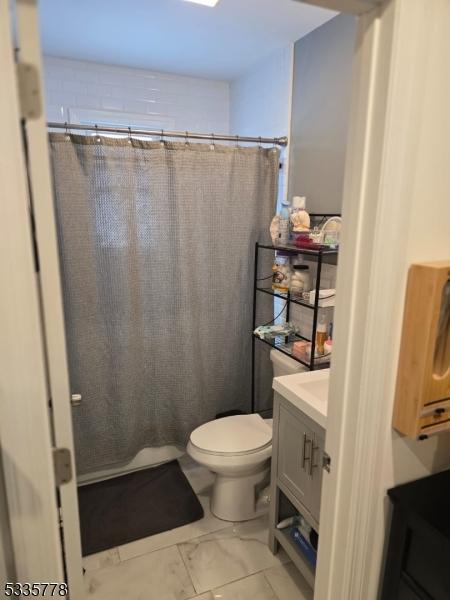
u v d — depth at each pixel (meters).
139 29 2.04
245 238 2.39
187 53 2.37
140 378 2.31
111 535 1.91
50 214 0.69
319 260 1.80
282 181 2.43
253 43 2.22
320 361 1.94
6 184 0.64
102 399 2.23
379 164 0.84
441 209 0.93
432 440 1.11
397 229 0.88
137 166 2.08
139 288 2.21
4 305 0.68
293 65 2.22
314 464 1.49
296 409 1.58
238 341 2.53
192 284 2.30
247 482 1.99
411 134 0.84
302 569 1.59
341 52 1.88
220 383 2.54
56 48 2.29
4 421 0.72
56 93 2.47
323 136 2.05
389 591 1.12
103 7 1.81
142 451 2.45
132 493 2.21
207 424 2.12
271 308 2.55
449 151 0.91
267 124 2.50
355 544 1.08
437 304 0.90
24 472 0.76
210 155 2.21
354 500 1.04
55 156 1.89
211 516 2.05
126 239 2.10
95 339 2.14
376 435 1.00
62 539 0.85
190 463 2.51
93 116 2.59
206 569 1.74
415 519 0.99
